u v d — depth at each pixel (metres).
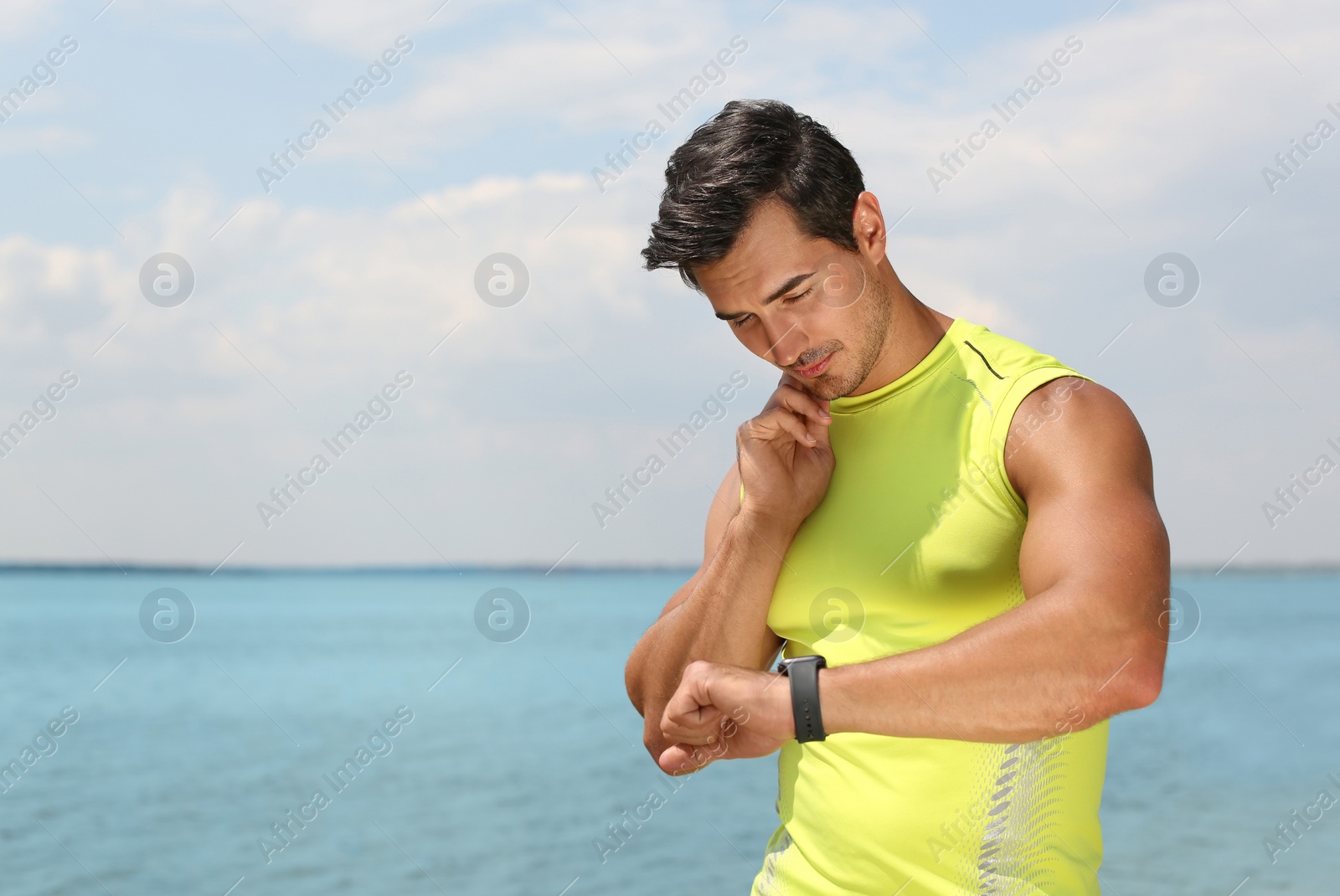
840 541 1.46
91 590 90.38
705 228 1.33
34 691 29.48
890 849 1.38
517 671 33.31
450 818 12.67
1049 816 1.33
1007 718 1.05
